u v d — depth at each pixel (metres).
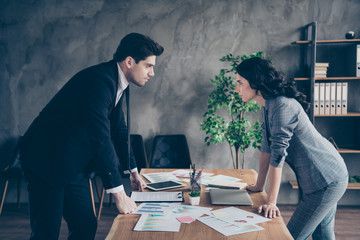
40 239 1.56
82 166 1.59
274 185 1.55
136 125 4.00
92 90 1.53
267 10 3.84
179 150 3.84
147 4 3.89
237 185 1.92
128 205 1.51
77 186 1.68
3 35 3.93
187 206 1.56
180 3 3.88
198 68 3.92
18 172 3.51
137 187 1.93
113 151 1.58
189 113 3.96
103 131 1.54
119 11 3.90
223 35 3.88
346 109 3.51
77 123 1.52
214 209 1.53
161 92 3.97
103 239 2.90
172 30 3.90
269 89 1.59
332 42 3.56
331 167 1.62
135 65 1.62
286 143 1.56
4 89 3.98
